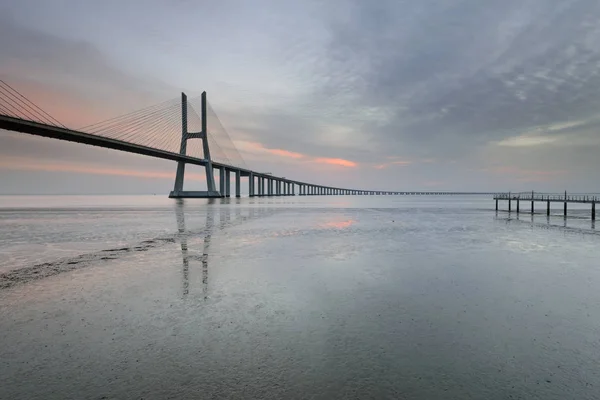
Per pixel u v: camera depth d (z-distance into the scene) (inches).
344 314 336.8
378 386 211.9
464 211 2475.4
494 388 210.5
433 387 211.3
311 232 1081.4
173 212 2252.7
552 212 2256.4
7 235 1015.0
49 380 219.1
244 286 439.5
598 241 873.5
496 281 463.5
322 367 234.5
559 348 263.7
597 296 395.2
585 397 201.6
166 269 541.6
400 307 357.1
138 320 321.7
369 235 1003.3
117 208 3063.5
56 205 4143.7
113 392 205.5
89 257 653.3
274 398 199.6
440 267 554.6
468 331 295.3
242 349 261.1
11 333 292.8
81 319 325.1
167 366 236.2
